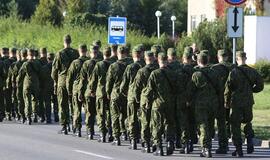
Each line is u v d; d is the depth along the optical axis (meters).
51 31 72.69
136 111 26.50
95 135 30.62
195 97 24.66
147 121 25.66
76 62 29.89
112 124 27.69
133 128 26.47
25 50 36.06
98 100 28.42
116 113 27.58
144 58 27.55
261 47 68.25
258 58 67.94
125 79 27.06
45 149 26.02
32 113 35.56
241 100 24.88
